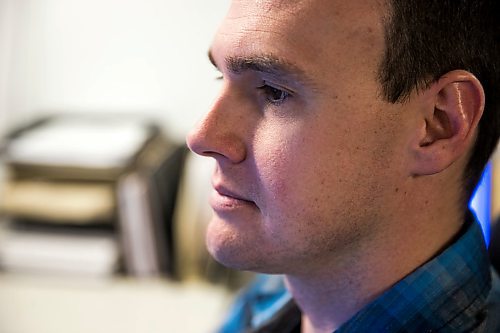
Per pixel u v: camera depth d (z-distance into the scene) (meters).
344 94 0.56
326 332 0.70
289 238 0.60
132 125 1.53
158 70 1.58
